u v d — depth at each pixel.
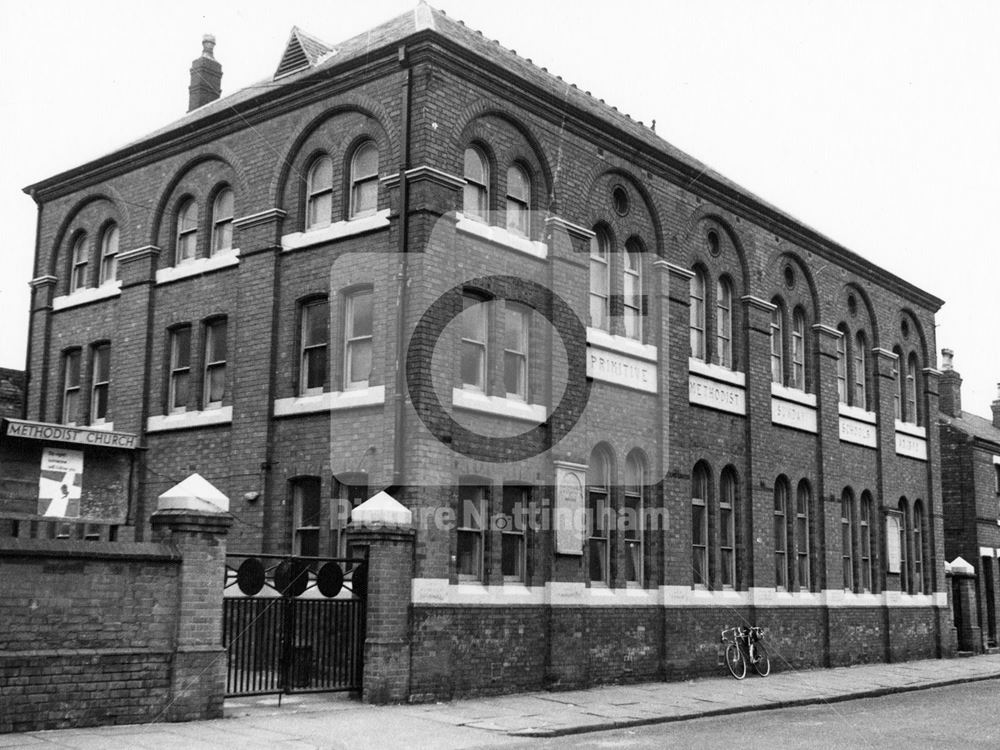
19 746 10.48
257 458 17.78
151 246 20.53
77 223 22.56
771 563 22.89
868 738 13.52
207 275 19.55
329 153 18.02
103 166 21.78
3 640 11.27
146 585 12.37
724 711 15.99
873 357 28.34
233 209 19.53
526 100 18.00
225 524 13.02
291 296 18.08
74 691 11.65
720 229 22.92
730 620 21.50
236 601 14.91
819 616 24.50
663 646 19.66
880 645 26.75
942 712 16.80
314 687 14.37
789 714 16.20
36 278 22.89
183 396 19.67
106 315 21.34
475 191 17.34
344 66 17.41
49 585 11.64
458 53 16.80
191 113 23.11
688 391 21.05
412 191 16.30
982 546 33.66
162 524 12.82
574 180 18.91
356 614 14.95
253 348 18.28
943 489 34.03
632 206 20.42
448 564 15.74
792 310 25.19
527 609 16.97
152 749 10.66
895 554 27.89
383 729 12.62
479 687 15.98
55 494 14.98
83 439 15.23
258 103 18.91
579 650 17.66
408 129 16.50
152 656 12.29
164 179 20.67
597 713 14.84
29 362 22.75
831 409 25.88
